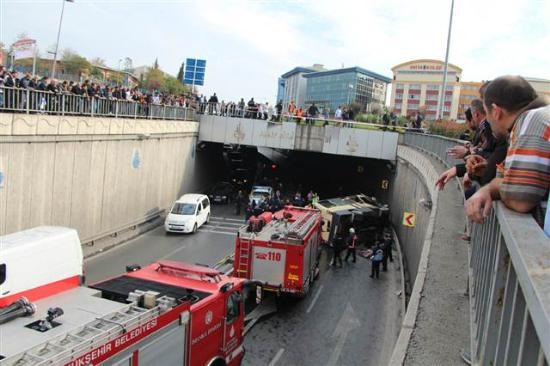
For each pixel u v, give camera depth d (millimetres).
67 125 21297
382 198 39344
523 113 2820
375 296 20844
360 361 15109
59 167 21188
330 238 27391
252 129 38812
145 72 88688
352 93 118125
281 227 20000
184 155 36875
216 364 10195
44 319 7527
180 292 9727
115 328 7188
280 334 16578
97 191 24422
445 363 5273
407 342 5691
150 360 7980
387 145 36656
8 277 8945
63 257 10148
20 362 6062
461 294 6941
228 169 51312
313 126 37938
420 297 6820
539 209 2672
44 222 20422
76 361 6504
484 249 5242
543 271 1935
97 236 24625
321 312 18719
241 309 11094
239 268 18344
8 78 19031
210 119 39219
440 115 32531
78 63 66250
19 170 18688
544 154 2586
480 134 6289
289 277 18141
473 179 4848
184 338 8891
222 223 33250
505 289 3320
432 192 15070
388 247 25516
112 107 25453
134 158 28234
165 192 33719
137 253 25031
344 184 49062
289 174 52094
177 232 29500
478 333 4914
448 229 10016
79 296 8750
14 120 18047
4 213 18062
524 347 2445
